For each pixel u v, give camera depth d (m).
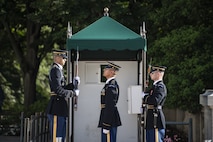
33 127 20.28
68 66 19.52
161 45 27.11
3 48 47.12
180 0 27.88
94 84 20.92
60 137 19.23
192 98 24.52
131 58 20.89
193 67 25.19
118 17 32.44
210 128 20.03
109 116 18.47
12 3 40.91
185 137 27.00
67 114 19.30
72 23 32.09
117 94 18.80
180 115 29.81
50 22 35.38
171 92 25.33
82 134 20.94
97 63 20.89
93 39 19.38
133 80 20.89
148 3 34.41
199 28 26.66
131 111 20.03
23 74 44.41
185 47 26.08
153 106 19.06
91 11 32.31
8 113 36.88
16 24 43.81
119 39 19.38
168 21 29.06
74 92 19.12
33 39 43.44
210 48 25.78
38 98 55.31
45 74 56.88
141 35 19.80
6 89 52.03
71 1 31.64
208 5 27.81
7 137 33.16
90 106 20.97
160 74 19.28
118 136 20.94
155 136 19.14
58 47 46.97
